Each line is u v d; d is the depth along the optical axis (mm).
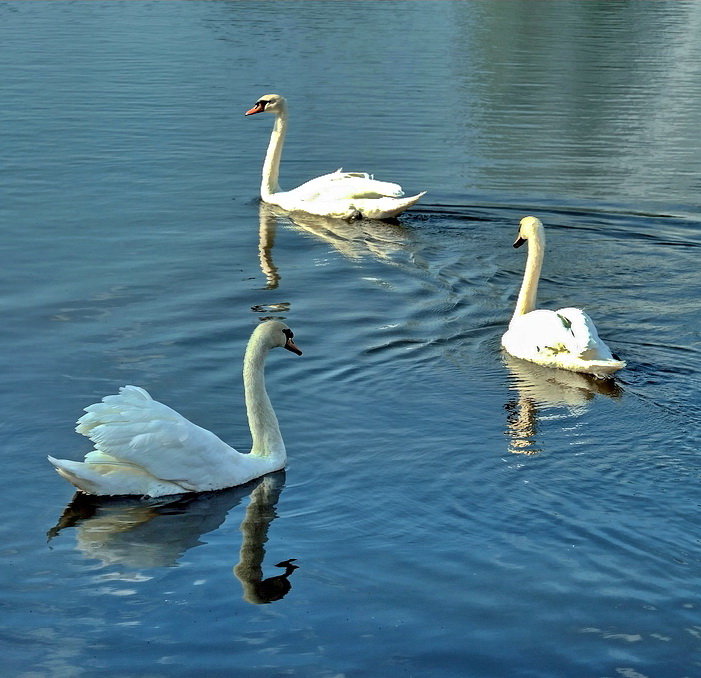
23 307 15281
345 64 34094
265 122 26844
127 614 8492
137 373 13133
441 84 31625
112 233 18906
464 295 16547
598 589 8805
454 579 8953
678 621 8391
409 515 10000
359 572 9078
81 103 28000
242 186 22125
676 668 7879
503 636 8227
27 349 13758
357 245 18922
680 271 17734
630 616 8453
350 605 8617
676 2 53812
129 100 28469
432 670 7840
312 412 12273
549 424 12000
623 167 23719
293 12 45531
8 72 31547
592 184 22438
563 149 25078
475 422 12047
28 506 10141
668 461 11055
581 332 13391
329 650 8070
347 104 28797
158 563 9227
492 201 21359
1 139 24500
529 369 13703
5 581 8914
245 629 8305
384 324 15180
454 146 25109
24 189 21156
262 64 33625
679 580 8930
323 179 20859
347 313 15570
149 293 16078
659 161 24250
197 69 32594
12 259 17344
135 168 22859
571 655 8000
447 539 9578
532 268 14883
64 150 23859
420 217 20547
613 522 9820
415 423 12016
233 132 25828
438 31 41531
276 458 10992
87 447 11188
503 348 14453
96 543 9531
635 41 40906
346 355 13992
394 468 10938
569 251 18703
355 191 20469
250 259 17969
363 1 50156
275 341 11195
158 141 24875
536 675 7793
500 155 24453
